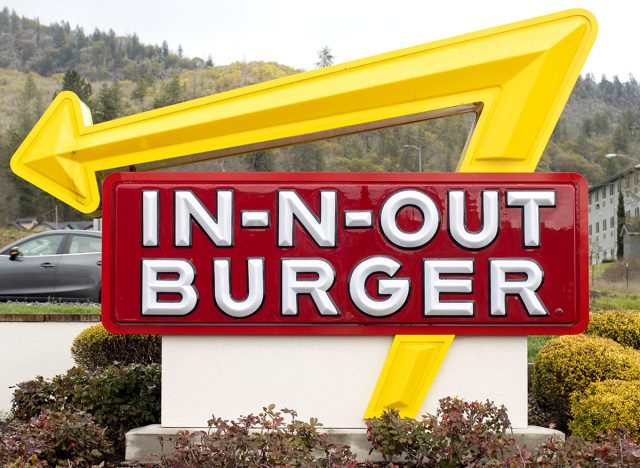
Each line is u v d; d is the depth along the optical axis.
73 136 5.94
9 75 130.25
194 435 4.91
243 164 45.81
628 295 34.16
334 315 5.68
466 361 5.75
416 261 5.69
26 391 6.55
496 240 5.68
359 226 5.70
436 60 5.64
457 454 4.92
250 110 5.74
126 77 134.38
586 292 5.66
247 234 5.72
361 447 5.62
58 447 5.36
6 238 66.75
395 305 5.66
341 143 57.97
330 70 5.72
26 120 91.25
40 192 73.88
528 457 4.65
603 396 5.80
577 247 5.68
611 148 75.69
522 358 5.74
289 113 5.74
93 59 143.00
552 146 74.69
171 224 5.73
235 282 5.71
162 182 5.74
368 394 5.75
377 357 5.76
